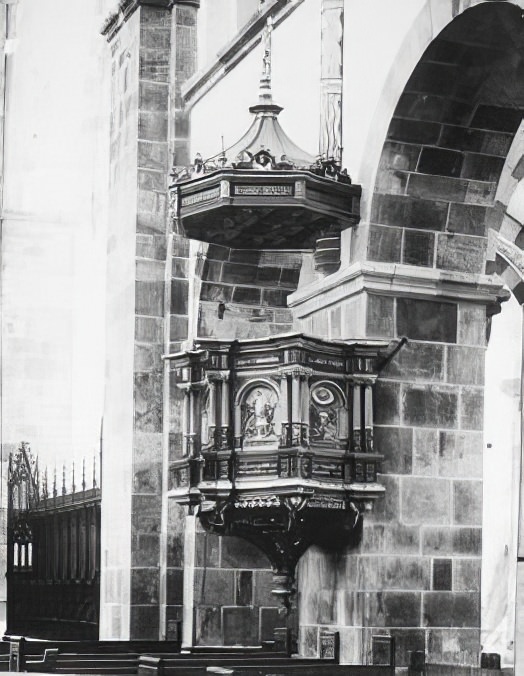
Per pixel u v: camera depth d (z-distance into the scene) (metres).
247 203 10.97
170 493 11.40
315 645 11.15
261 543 11.05
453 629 10.86
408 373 11.02
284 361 10.55
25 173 19.42
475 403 11.23
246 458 10.73
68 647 12.67
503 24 9.77
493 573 16.27
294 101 12.41
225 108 14.02
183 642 13.72
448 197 11.07
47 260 18.69
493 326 16.89
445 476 11.02
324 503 10.48
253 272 14.12
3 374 18.78
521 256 14.92
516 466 16.36
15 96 19.84
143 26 15.41
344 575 10.82
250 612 13.62
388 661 10.25
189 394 11.37
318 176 10.87
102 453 15.78
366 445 10.66
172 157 15.16
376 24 11.11
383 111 10.79
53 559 17.14
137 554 14.66
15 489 18.56
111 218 16.00
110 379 15.70
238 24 14.70
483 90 10.55
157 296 15.09
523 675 8.12
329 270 12.15
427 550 10.86
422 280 10.98
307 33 12.24
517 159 12.48
